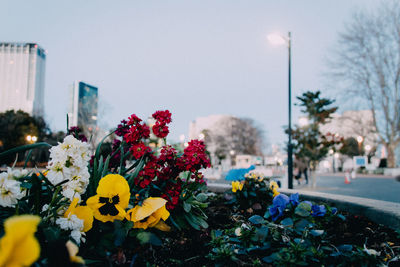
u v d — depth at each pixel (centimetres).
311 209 270
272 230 249
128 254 202
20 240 88
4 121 4006
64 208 189
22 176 174
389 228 289
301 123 1631
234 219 338
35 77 9419
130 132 252
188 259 216
